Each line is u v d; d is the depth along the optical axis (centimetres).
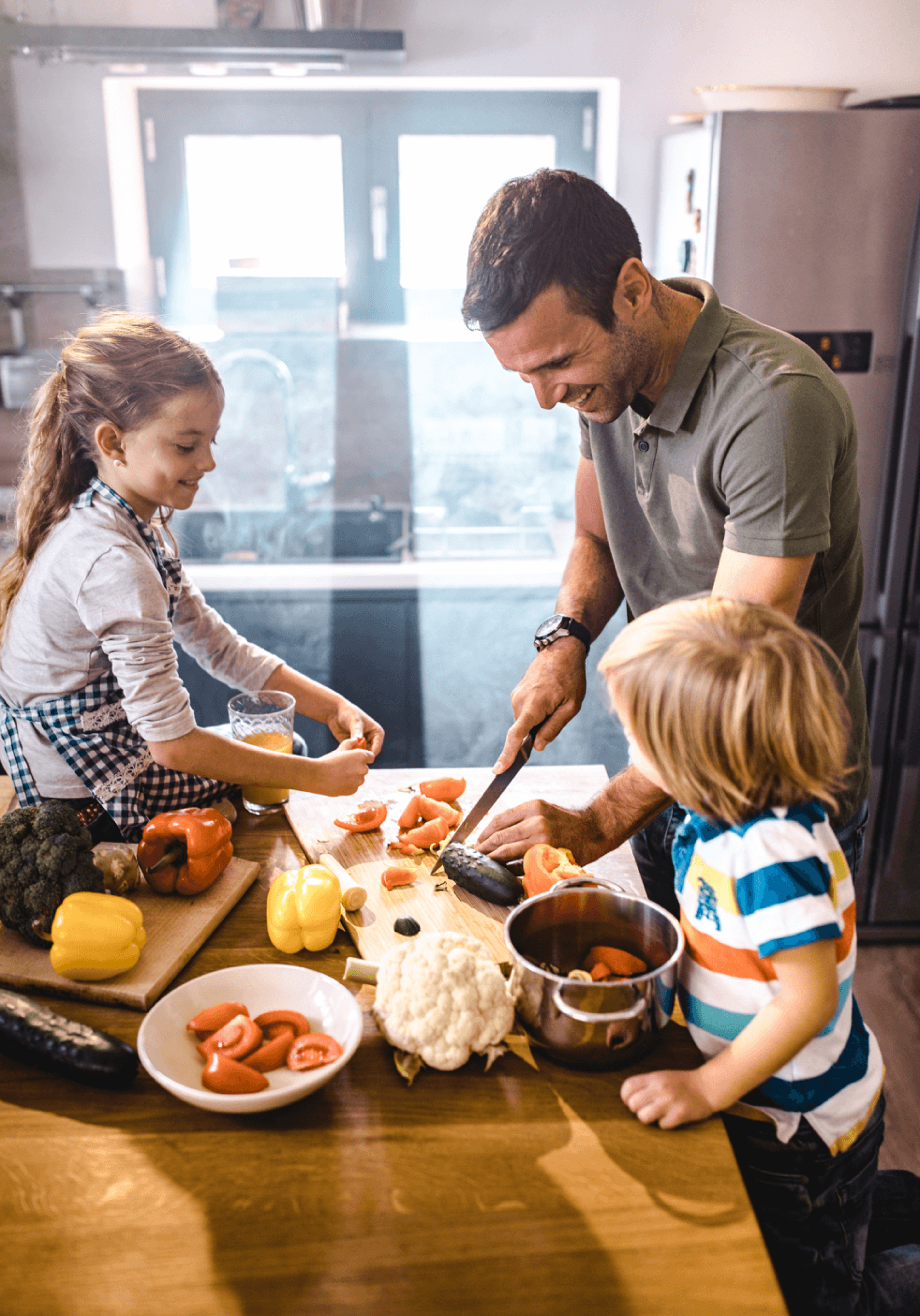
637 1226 75
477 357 311
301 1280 71
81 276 295
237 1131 84
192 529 315
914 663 247
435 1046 88
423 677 289
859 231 229
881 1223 131
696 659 82
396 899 115
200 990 94
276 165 302
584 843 117
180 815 116
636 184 287
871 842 263
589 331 112
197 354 125
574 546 166
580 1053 88
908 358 232
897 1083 214
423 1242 74
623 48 276
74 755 130
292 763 129
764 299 233
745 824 87
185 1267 72
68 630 127
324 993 95
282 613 280
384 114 298
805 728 82
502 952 105
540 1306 69
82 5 266
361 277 315
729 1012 90
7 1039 90
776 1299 70
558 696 139
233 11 257
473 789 143
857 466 124
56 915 100
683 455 125
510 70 277
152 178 301
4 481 310
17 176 286
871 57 276
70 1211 77
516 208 108
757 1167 95
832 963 84
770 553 114
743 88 225
